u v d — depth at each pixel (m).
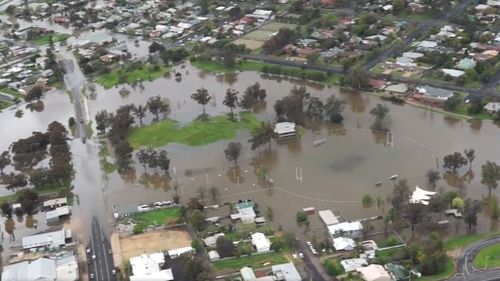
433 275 192.38
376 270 192.25
